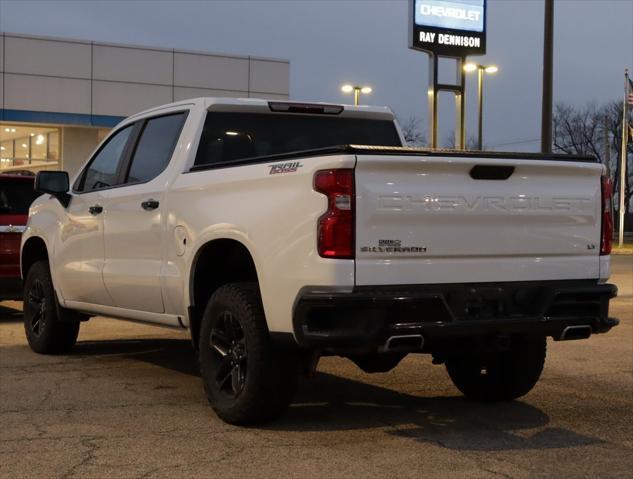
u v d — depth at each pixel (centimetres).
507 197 498
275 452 466
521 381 586
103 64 2761
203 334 539
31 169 3017
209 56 2900
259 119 649
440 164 475
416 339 462
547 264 513
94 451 466
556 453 470
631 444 491
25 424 526
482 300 488
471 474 429
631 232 7294
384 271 462
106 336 930
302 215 467
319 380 684
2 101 2628
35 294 805
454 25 2777
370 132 704
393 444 485
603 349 855
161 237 596
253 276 574
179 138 621
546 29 1652
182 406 578
